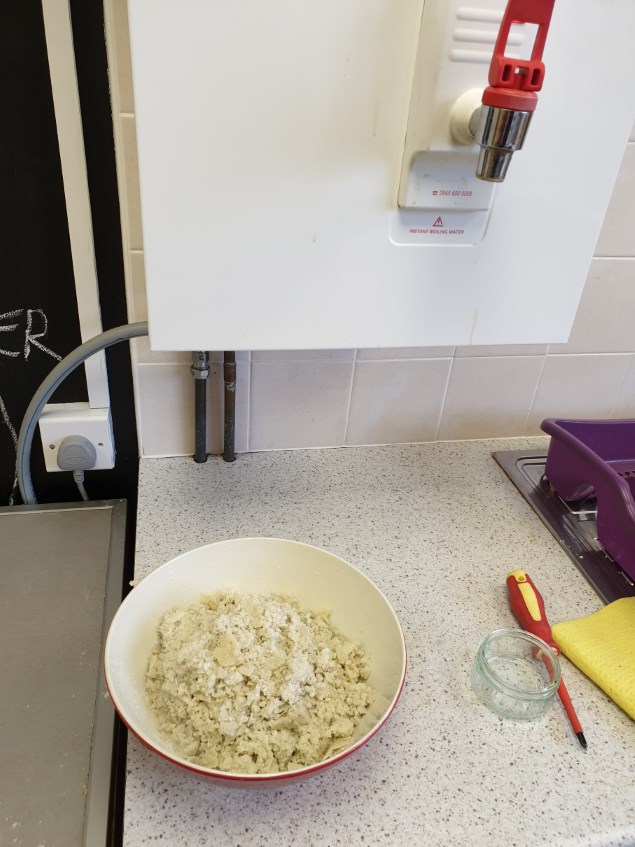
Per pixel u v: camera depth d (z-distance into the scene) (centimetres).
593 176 62
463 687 69
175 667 63
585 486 94
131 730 55
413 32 53
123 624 66
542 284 67
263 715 60
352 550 87
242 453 105
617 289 105
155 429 100
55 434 96
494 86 50
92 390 94
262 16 51
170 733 61
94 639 77
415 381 105
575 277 67
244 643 64
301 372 99
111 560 87
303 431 106
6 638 76
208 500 94
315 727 61
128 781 58
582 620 77
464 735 64
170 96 53
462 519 95
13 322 90
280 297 63
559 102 58
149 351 93
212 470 100
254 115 55
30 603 81
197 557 74
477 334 69
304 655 65
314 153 57
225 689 61
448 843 55
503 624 77
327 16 52
